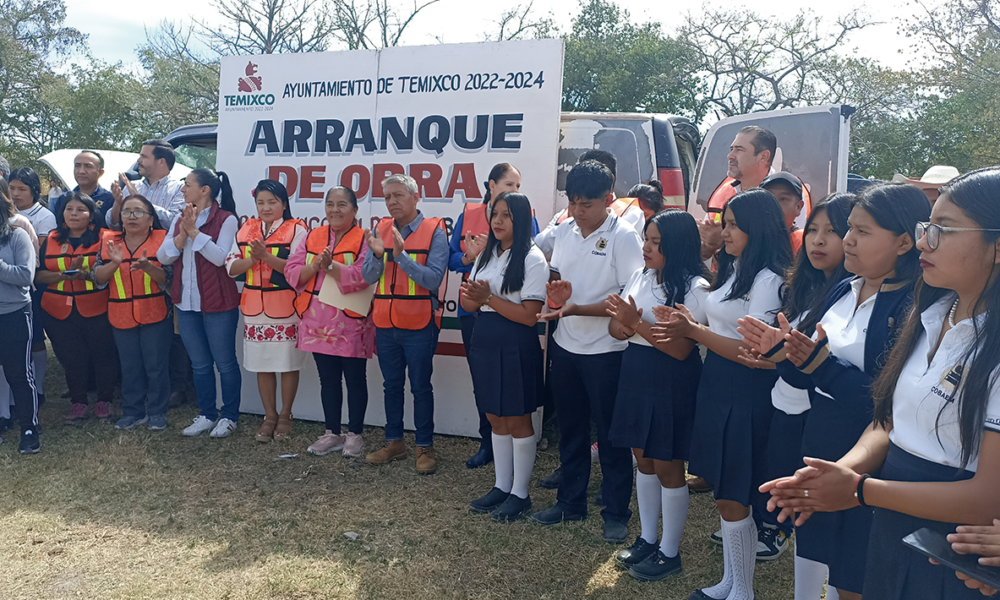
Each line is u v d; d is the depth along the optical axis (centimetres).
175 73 2373
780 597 286
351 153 495
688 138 613
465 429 480
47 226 534
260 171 518
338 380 448
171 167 535
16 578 298
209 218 468
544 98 452
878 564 157
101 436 477
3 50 2659
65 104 2698
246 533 339
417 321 404
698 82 2467
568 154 512
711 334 252
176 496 383
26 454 441
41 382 517
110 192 563
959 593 140
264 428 471
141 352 486
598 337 322
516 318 338
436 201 476
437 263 403
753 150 378
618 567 307
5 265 418
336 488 394
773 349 196
